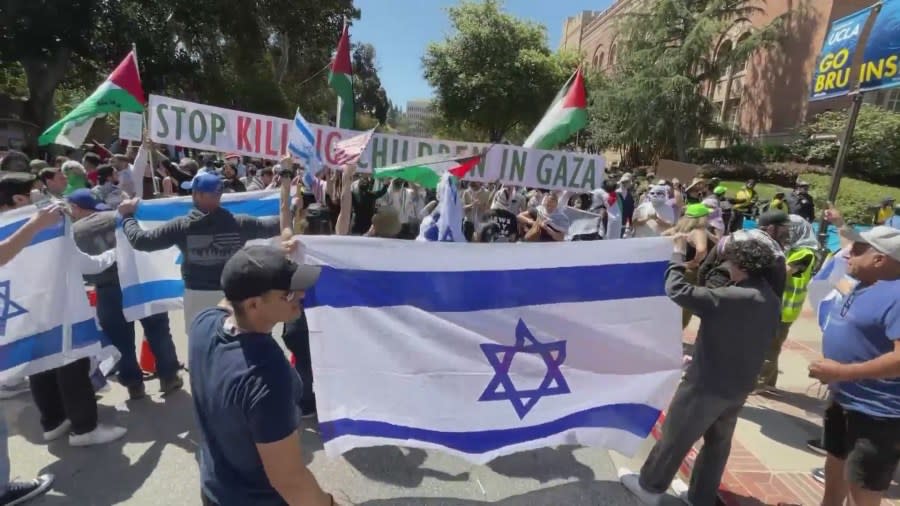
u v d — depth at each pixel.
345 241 3.01
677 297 2.79
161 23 22.94
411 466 3.56
